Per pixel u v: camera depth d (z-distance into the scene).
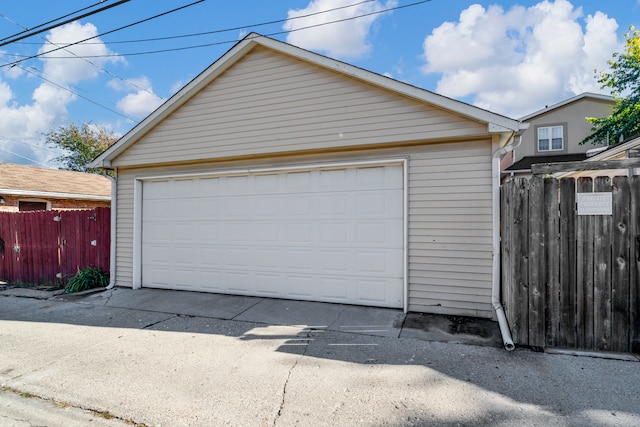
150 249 7.12
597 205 3.47
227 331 4.44
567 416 2.42
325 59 5.39
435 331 4.27
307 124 5.67
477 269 4.81
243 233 6.32
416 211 5.13
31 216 8.35
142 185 7.23
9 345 4.06
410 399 2.69
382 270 5.37
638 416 2.41
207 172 6.53
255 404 2.67
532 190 3.66
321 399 2.72
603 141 14.14
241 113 6.13
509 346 3.65
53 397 2.85
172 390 2.92
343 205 5.64
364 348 3.77
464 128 4.78
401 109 5.11
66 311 5.57
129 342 4.10
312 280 5.80
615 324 3.43
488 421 2.38
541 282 3.61
